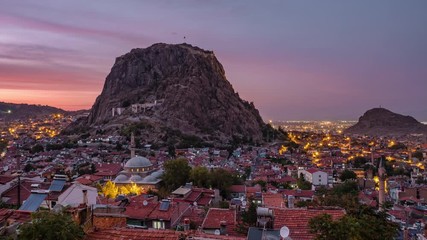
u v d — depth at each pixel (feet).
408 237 201.87
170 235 74.13
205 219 166.09
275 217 94.32
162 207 204.13
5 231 83.46
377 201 353.92
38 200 117.80
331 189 482.28
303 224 91.40
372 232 77.61
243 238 78.95
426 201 426.10
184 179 421.18
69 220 71.56
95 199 191.72
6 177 246.47
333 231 73.10
